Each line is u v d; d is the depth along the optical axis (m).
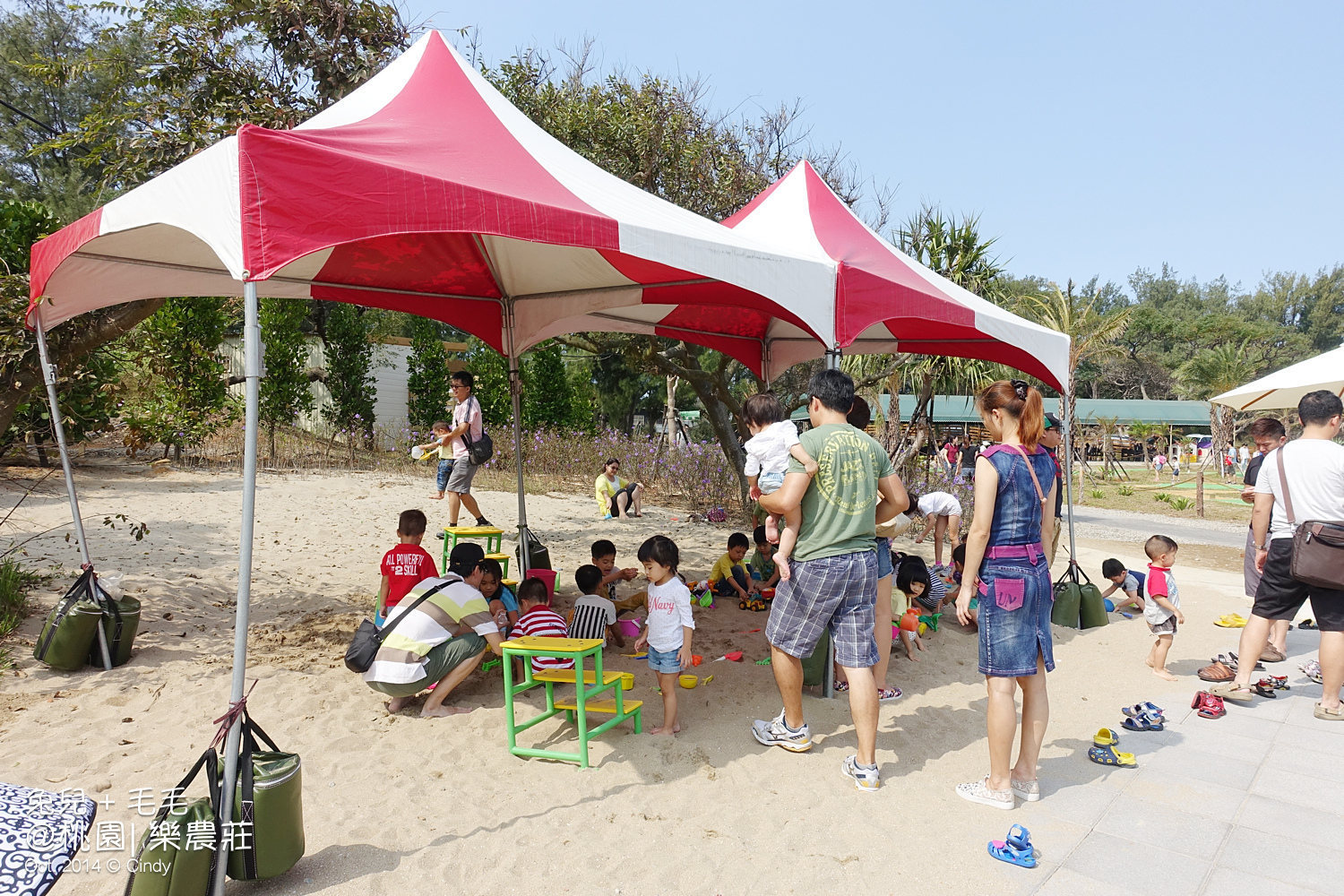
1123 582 7.02
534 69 10.11
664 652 4.16
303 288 5.79
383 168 2.91
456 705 4.53
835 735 4.30
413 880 2.85
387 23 7.41
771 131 11.82
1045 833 3.30
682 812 3.41
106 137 6.92
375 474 13.79
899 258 6.06
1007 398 3.52
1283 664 5.75
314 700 4.45
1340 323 65.62
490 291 6.54
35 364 5.55
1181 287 78.62
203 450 12.94
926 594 6.46
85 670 4.64
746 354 8.28
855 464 3.68
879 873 2.99
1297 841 3.24
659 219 4.11
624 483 12.02
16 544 6.89
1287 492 4.66
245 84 6.99
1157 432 39.75
